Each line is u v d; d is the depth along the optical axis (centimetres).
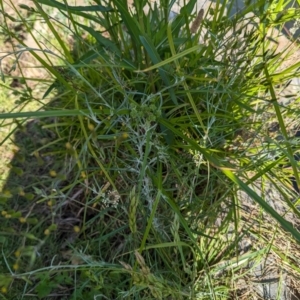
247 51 78
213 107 82
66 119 89
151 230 80
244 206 90
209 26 82
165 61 61
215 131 82
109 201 73
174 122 80
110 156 86
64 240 89
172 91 75
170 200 69
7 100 107
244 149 84
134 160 74
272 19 83
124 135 67
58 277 82
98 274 78
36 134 102
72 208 92
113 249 86
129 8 83
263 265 86
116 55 79
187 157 84
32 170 97
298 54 104
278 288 82
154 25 86
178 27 81
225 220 81
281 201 91
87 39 112
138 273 59
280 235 87
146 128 69
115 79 76
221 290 81
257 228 87
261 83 83
